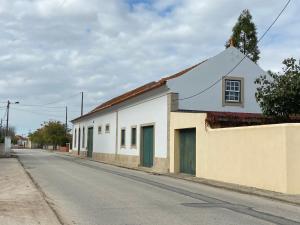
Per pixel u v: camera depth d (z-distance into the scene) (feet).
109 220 33.73
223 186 59.88
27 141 491.72
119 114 128.67
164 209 39.34
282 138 53.52
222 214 37.11
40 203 41.14
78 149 198.90
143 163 106.32
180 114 83.82
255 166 58.65
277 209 41.27
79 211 37.88
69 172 82.99
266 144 56.54
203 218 35.04
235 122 72.02
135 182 64.59
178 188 57.82
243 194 53.31
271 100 66.90
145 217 35.14
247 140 60.64
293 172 52.65
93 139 165.99
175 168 85.51
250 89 96.32
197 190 56.18
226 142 66.08
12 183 59.98
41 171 84.84
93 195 48.60
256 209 40.68
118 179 69.05
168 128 89.35
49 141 317.01
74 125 216.54
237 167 62.85
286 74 67.00
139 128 108.68
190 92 91.09
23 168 92.17
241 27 122.93
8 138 153.38
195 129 78.59
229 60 95.35
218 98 93.45
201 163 74.02
